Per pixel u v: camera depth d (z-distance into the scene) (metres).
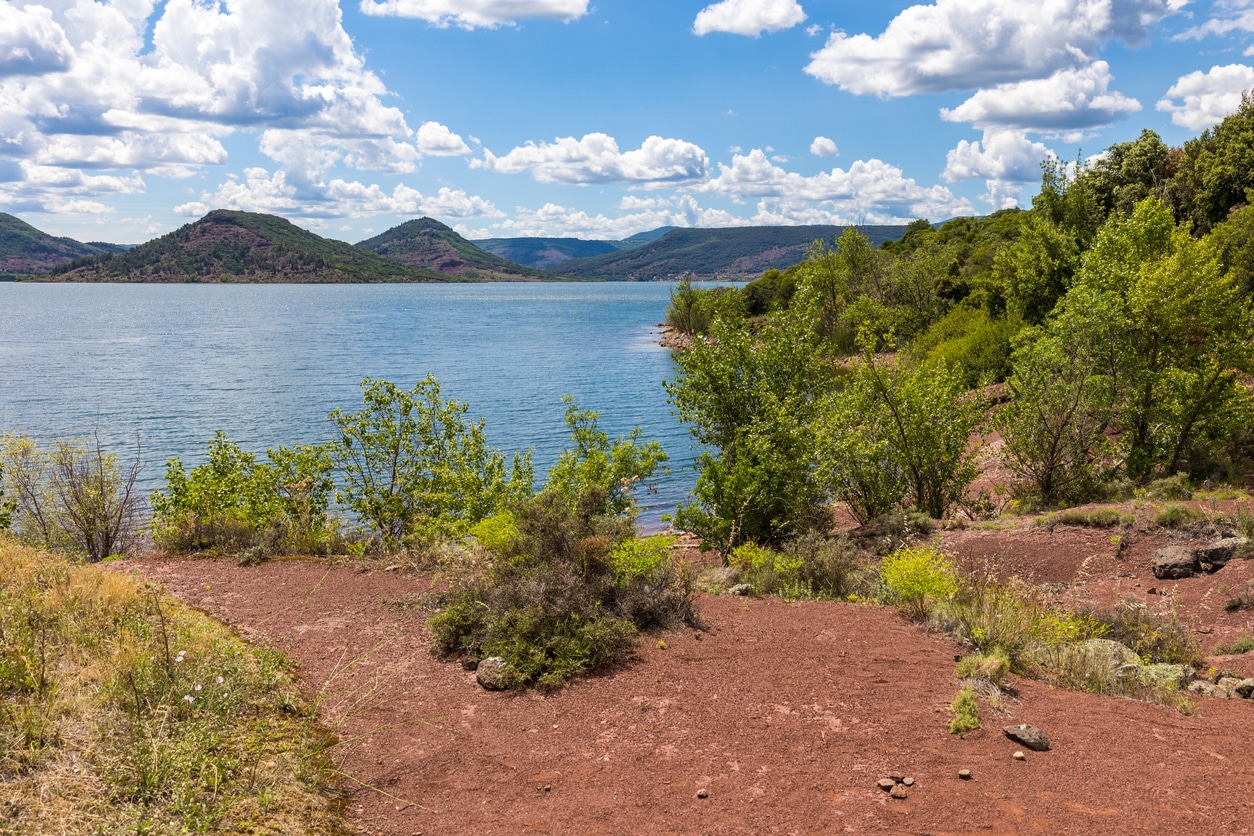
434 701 5.93
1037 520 13.23
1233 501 13.24
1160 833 4.09
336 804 4.51
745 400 15.86
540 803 4.54
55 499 13.41
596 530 8.45
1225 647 8.15
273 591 8.77
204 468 14.61
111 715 4.86
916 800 4.45
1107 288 17.47
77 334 107.38
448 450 15.82
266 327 123.50
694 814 4.37
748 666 6.56
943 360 16.66
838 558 10.05
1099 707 5.91
